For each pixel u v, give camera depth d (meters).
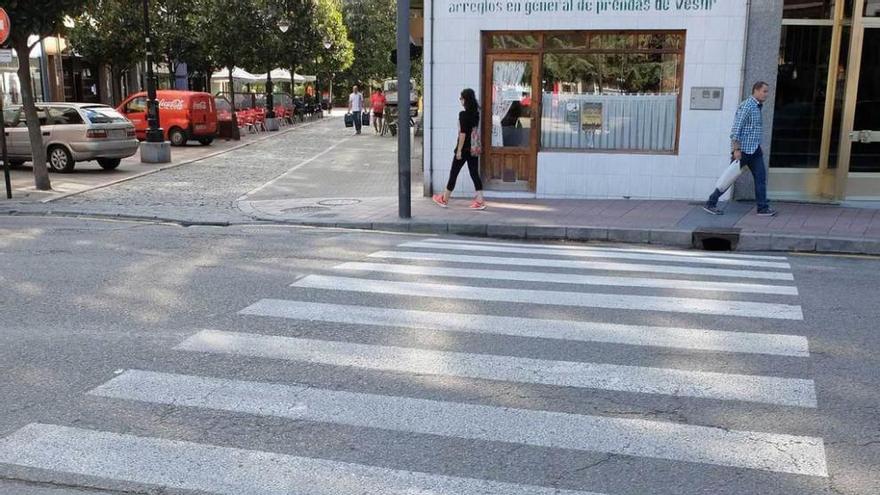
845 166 12.67
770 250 10.13
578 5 12.81
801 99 12.84
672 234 10.50
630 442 4.13
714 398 4.71
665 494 3.61
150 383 4.92
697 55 12.62
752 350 5.61
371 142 28.08
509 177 13.70
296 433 4.23
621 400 4.68
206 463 3.89
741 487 3.67
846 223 10.99
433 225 11.20
